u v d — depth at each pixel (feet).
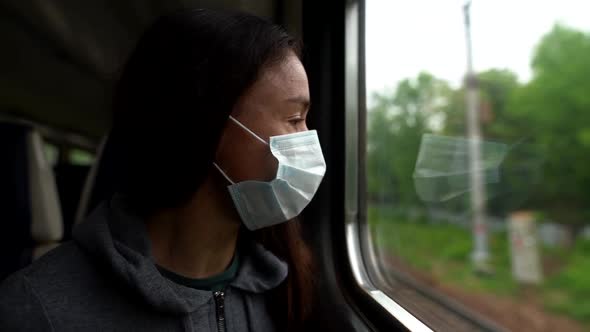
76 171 5.29
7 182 4.79
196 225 2.37
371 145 5.33
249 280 2.61
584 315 29.27
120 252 2.13
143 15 6.95
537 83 42.86
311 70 4.69
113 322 2.07
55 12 7.13
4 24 7.61
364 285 4.27
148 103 2.18
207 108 2.13
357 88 4.86
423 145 5.61
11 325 1.83
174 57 2.14
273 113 2.36
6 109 11.71
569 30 40.37
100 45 8.18
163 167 2.18
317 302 4.05
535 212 42.14
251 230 2.65
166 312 2.15
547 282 34.91
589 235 38.40
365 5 4.91
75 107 12.29
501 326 28.25
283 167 2.40
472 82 44.09
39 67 9.46
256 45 2.23
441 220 55.67
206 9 2.28
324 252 4.46
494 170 6.48
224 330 2.47
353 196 4.77
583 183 39.91
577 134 40.27
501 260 40.93
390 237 59.00
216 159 2.36
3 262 4.72
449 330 3.62
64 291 2.02
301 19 4.79
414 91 63.77
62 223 5.10
